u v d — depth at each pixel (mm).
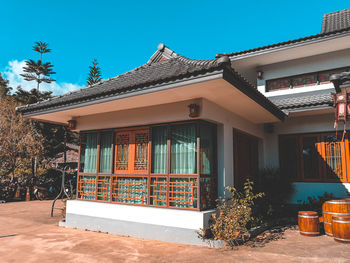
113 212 6227
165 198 5730
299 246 4906
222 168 6047
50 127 16766
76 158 21297
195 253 4539
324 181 8312
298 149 8875
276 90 10039
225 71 4027
